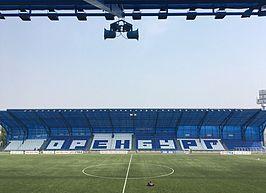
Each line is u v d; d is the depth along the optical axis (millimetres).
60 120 84750
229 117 82312
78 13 20734
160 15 20719
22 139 89000
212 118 83125
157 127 88812
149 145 83062
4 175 29891
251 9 20344
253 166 38688
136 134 89188
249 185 23625
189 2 18234
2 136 104875
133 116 81812
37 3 18609
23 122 86250
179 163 43344
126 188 22219
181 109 78750
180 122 85562
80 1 19031
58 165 40219
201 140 86562
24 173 31438
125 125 87812
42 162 45125
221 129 87938
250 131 87688
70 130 89562
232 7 20219
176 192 20641
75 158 53812
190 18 20859
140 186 23109
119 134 89188
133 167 37469
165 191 21016
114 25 20562
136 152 73875
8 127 89188
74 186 23203
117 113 80688
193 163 43344
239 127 87750
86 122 85875
